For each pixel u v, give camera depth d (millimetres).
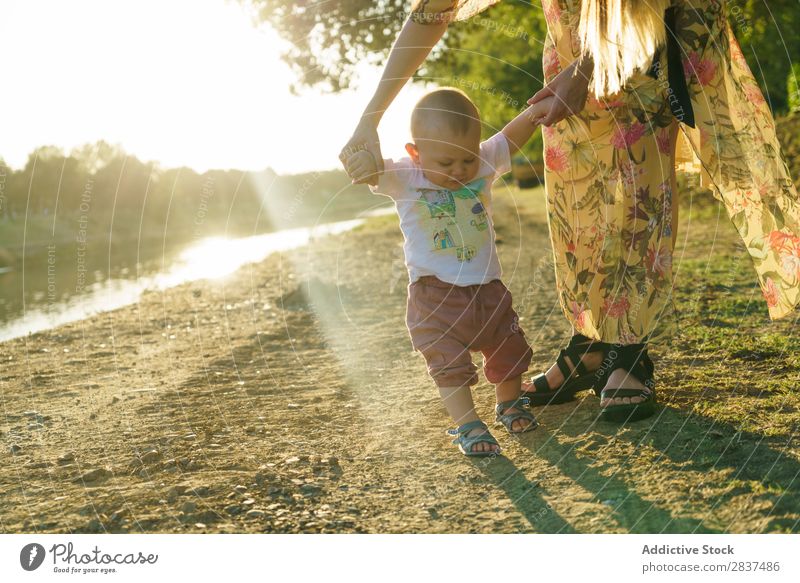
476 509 2111
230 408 3227
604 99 2621
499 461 2426
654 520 1943
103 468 2518
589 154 2725
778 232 2656
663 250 2611
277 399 3348
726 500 1986
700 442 2361
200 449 2676
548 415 2820
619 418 2621
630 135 2584
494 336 2615
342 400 3293
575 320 2865
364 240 12281
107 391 3684
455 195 2631
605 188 2701
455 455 2518
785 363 3139
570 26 2729
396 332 4844
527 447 2518
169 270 12094
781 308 2693
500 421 2746
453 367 2518
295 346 4574
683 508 1977
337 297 6508
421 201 2623
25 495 2336
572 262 2830
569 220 2820
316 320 5480
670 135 2680
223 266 11484
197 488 2307
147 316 6273
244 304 6547
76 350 4945
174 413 3188
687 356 3379
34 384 3947
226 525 2068
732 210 2670
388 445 2658
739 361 3236
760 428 2418
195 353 4547
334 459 2520
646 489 2104
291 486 2314
